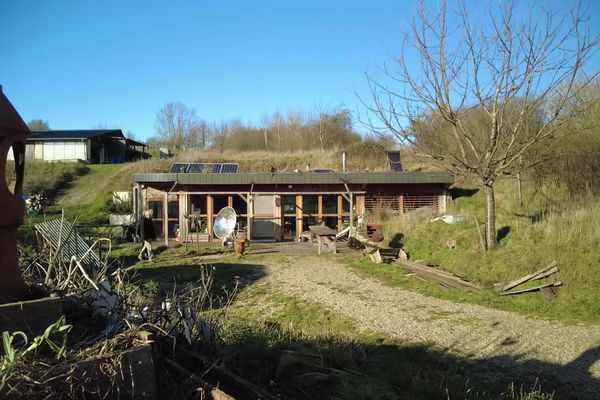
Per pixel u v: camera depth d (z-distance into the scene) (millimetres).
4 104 3285
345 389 4328
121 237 22422
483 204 22359
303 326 7742
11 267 3379
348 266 14281
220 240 22703
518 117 12289
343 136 51688
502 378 5598
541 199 17750
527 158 14867
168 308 4785
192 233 22828
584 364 6059
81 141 44062
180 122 66500
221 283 11867
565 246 10812
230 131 58969
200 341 4570
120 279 5391
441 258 13117
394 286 11398
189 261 15789
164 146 66125
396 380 5148
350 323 8117
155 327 3846
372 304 9594
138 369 2920
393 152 28734
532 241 11562
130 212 29312
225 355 4605
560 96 13867
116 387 2805
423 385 4879
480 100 11430
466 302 9711
